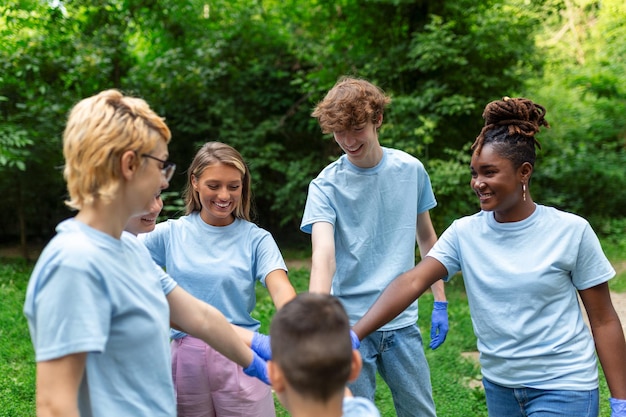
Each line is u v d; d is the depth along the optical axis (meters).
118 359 1.63
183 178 10.91
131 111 1.63
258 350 2.21
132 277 1.66
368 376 2.94
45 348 1.48
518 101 2.26
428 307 6.82
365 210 2.96
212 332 1.97
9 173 9.53
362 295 2.98
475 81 9.02
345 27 9.88
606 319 2.25
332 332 1.51
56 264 1.50
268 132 10.67
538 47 9.67
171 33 10.60
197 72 10.17
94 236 1.59
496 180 2.22
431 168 8.20
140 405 1.65
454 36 8.65
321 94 9.98
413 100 8.47
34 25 9.55
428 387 3.04
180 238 2.84
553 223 2.27
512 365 2.27
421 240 3.32
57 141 9.27
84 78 9.60
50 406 1.48
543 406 2.21
